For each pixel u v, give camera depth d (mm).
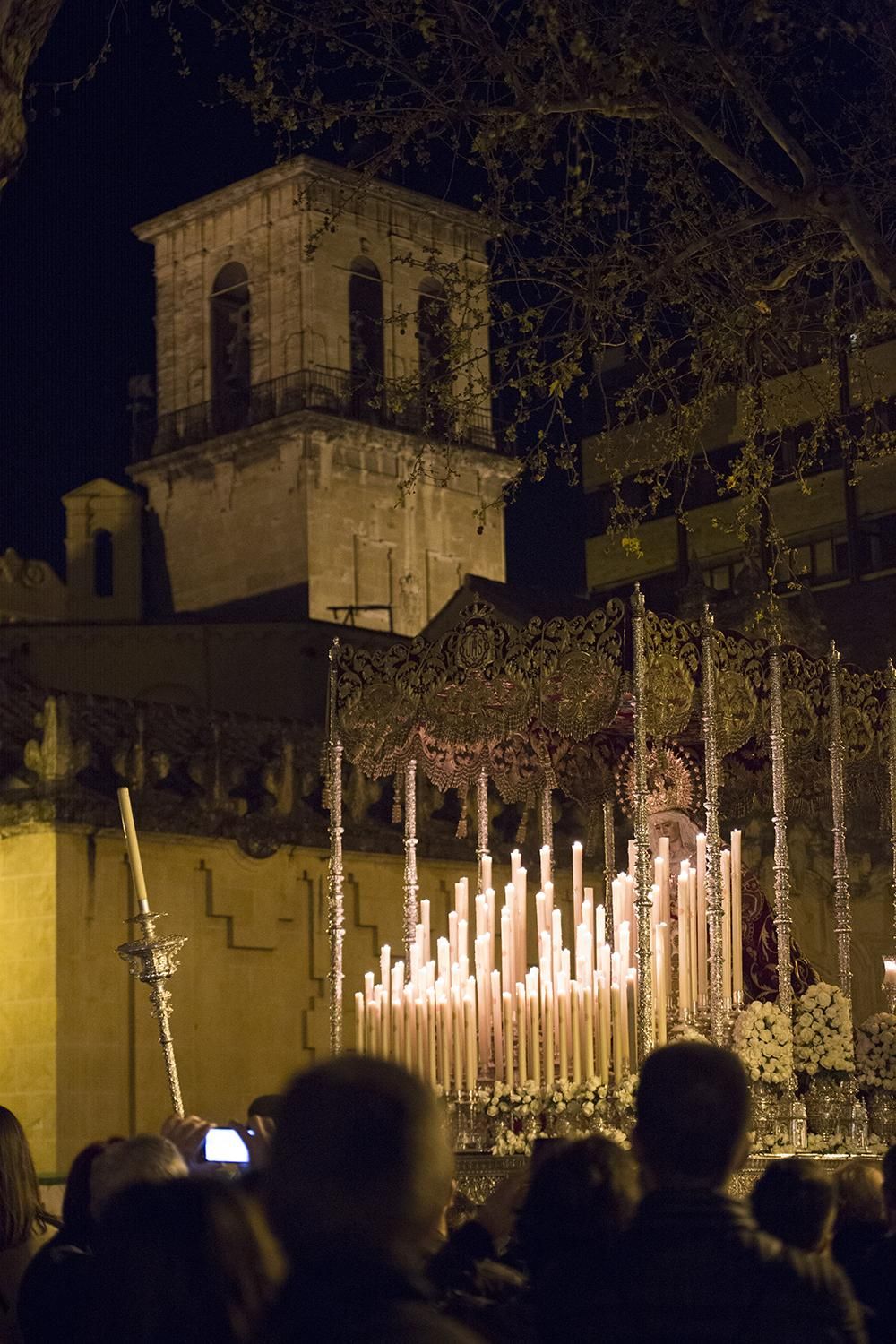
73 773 21781
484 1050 13547
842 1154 12961
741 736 13852
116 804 22031
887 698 15367
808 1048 13641
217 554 66875
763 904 15375
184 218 68750
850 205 13312
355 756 14625
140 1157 5852
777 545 16047
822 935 26688
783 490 36906
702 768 16031
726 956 14102
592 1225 6113
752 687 13930
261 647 45719
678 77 14461
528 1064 13320
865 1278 6293
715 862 13352
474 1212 11438
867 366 16609
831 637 29406
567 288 15070
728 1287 4758
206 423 67562
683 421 15805
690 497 39344
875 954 26797
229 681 45906
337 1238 3697
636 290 15359
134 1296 3908
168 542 68188
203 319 68188
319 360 64875
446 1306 5703
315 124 14539
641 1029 12469
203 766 22922
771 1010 13336
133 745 22359
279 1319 3711
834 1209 6461
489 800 25594
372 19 14305
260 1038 23062
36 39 12672
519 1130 13102
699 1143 5020
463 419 15523
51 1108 20984
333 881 14672
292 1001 23516
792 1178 6426
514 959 13805
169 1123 7395
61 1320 5395
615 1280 4848
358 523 65688
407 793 15500
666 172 15352
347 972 24000
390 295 65750
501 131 13781
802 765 15977
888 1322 6102
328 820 24266
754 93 13469
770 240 15641
